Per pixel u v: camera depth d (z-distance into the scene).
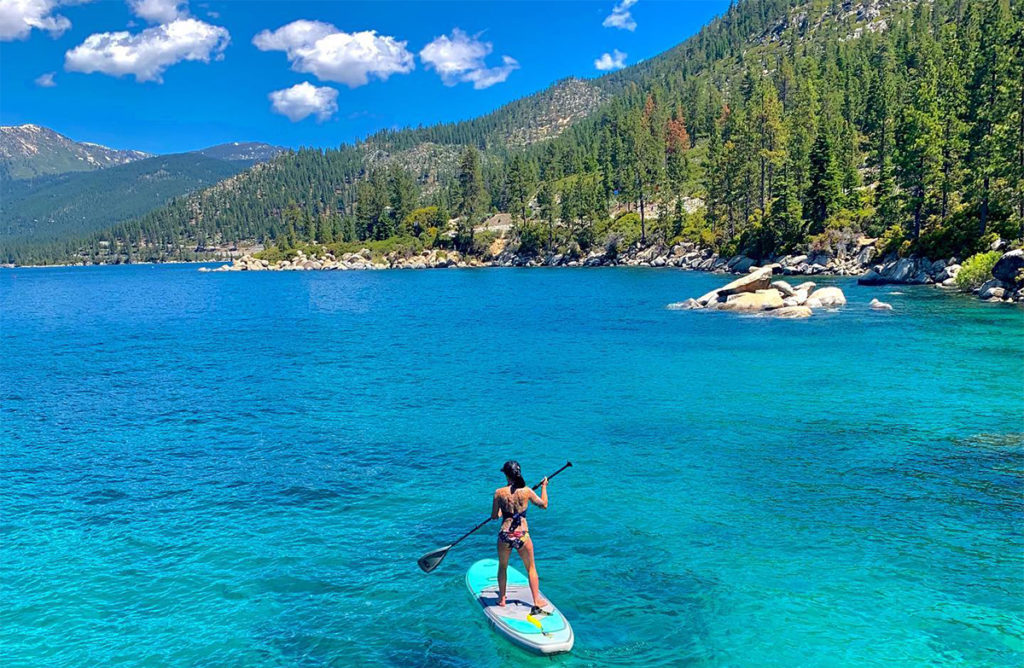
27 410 26.44
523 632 9.73
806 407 23.47
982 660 9.03
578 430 21.41
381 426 22.69
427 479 17.25
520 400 25.94
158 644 9.95
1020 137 66.62
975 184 70.12
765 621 10.12
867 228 94.50
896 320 44.31
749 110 161.12
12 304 90.94
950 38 124.62
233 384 30.86
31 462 19.53
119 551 13.26
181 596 11.38
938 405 23.19
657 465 17.69
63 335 53.31
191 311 73.56
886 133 135.88
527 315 58.31
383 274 161.38
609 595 11.00
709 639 9.68
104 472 18.47
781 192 102.50
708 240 126.88
